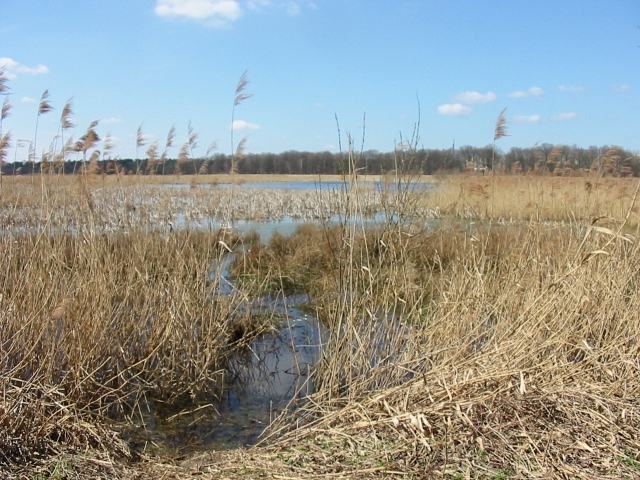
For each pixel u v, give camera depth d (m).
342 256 6.12
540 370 5.04
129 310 6.57
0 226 6.85
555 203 10.90
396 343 5.72
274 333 8.05
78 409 4.84
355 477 3.67
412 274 7.48
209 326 6.75
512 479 3.60
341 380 5.74
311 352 7.36
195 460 4.44
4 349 5.12
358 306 5.88
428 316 6.10
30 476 3.85
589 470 3.70
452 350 5.46
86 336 5.44
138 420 5.43
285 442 4.45
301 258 12.09
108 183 8.98
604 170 11.16
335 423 4.65
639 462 3.79
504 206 11.90
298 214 23.41
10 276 5.87
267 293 10.30
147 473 4.10
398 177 5.88
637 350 5.57
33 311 5.20
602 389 4.83
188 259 7.60
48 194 7.01
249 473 3.91
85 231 7.00
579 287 5.89
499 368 4.64
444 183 14.53
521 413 4.35
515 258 7.08
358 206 5.67
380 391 5.00
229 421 5.44
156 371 6.16
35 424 4.34
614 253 6.70
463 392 4.46
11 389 4.46
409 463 3.80
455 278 6.80
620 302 6.16
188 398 6.06
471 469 3.71
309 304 9.35
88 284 5.86
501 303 5.93
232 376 6.70
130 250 7.70
